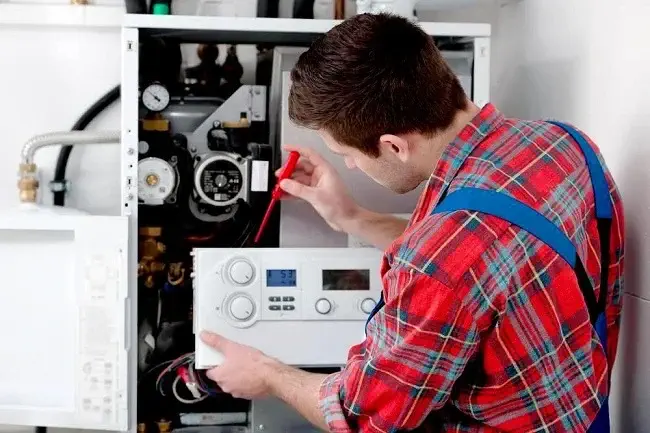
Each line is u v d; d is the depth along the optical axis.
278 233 1.46
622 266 1.09
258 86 1.48
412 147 1.01
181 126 1.51
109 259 1.29
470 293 0.88
